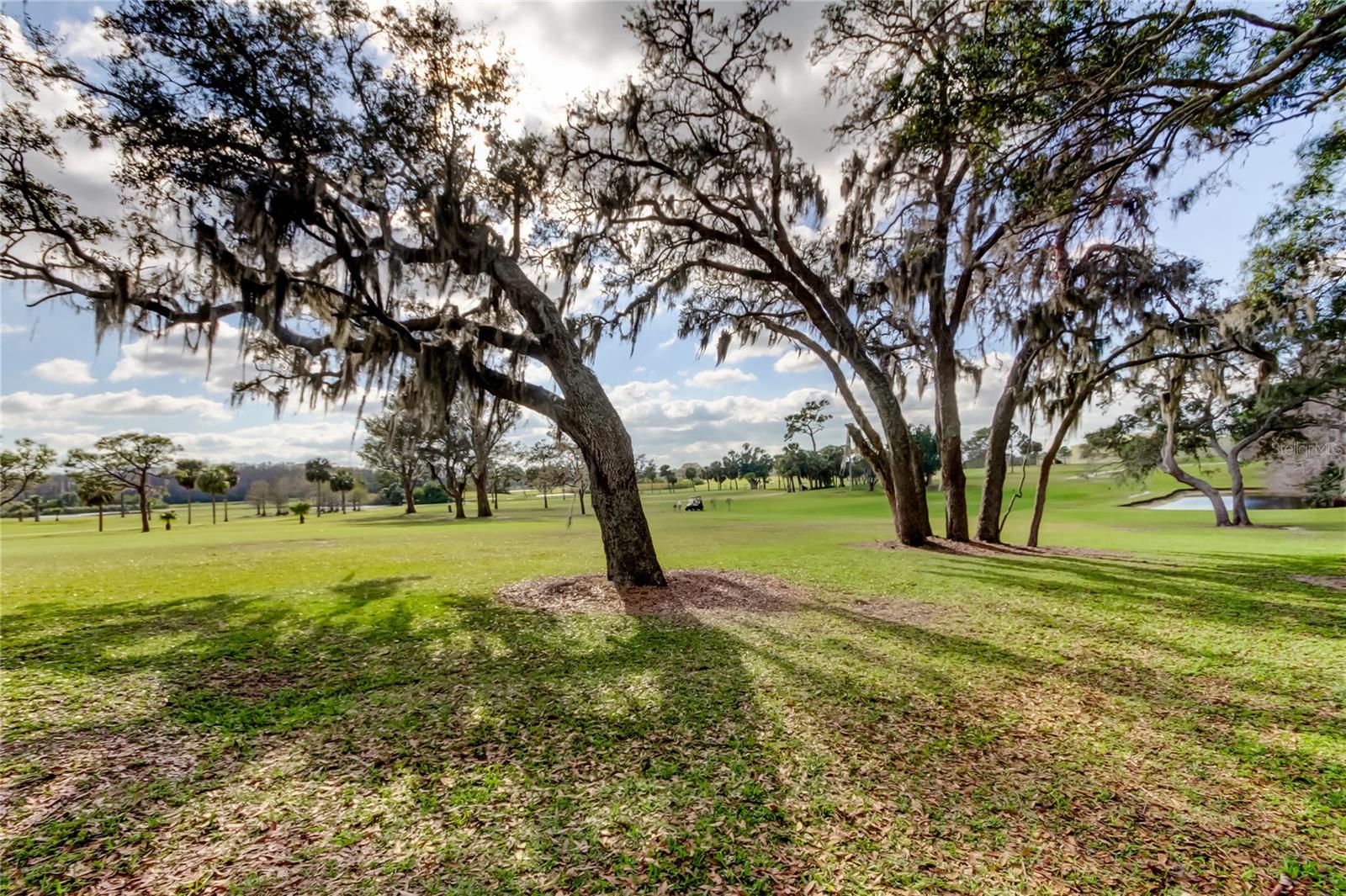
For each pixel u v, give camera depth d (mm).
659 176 11859
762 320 16391
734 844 2713
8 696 4766
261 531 30016
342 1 7785
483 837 2803
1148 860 2574
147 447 38438
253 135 7875
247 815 3021
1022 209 7105
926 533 15078
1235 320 11883
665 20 11031
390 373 9109
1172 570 10445
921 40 9828
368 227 9086
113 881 2504
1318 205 9414
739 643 6121
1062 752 3625
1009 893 2369
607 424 9344
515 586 9672
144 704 4586
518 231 9766
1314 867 2504
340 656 5848
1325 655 5488
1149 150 5992
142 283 9164
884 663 5398
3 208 8125
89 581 11000
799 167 12797
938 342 15008
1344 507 28531
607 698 4605
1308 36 4348
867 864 2553
